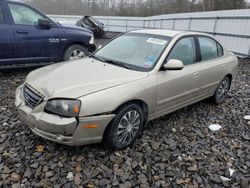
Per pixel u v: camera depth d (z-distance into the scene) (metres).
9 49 5.79
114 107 3.06
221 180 3.03
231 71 5.32
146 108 3.59
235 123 4.59
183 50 4.17
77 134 2.92
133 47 4.13
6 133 3.59
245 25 11.61
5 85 5.57
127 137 3.39
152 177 2.96
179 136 3.91
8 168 2.90
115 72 3.49
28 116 3.05
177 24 17.62
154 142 3.64
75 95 2.91
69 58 6.96
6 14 5.75
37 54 6.31
